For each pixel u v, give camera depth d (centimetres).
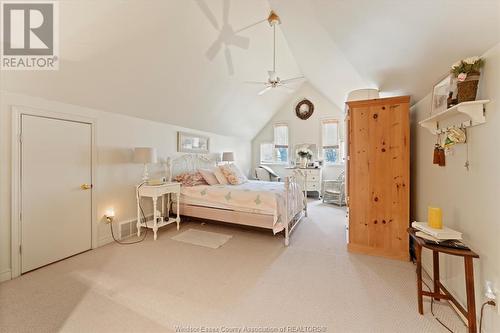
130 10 221
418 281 170
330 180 631
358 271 235
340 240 325
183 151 454
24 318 164
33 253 238
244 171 708
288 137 697
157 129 394
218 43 327
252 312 172
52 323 159
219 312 172
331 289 202
